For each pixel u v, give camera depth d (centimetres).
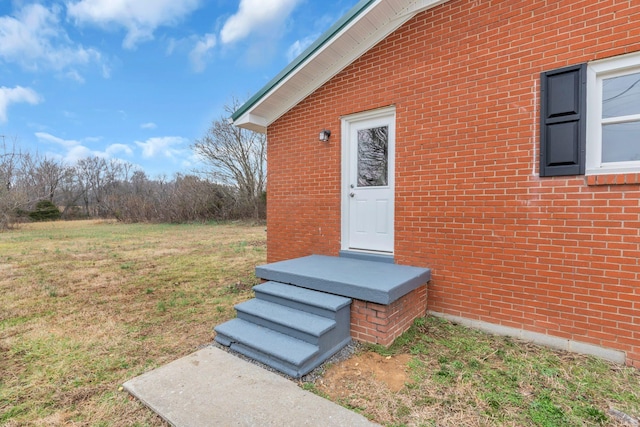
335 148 480
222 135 2370
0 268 754
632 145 281
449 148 372
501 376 259
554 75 307
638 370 269
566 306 306
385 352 299
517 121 328
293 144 533
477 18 351
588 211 293
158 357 307
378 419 209
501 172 338
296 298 335
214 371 272
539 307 319
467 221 361
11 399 239
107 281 625
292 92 519
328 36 432
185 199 2344
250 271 709
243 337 305
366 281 331
